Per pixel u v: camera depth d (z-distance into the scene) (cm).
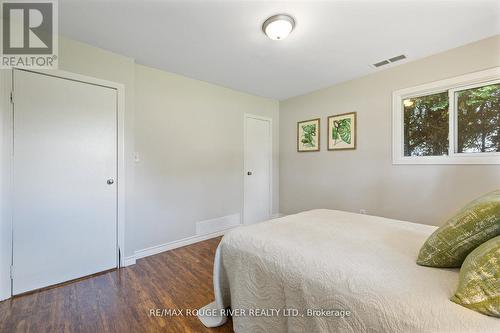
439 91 240
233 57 245
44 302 176
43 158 195
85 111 216
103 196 227
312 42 214
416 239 135
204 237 319
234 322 138
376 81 284
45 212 197
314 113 358
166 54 238
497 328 63
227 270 147
